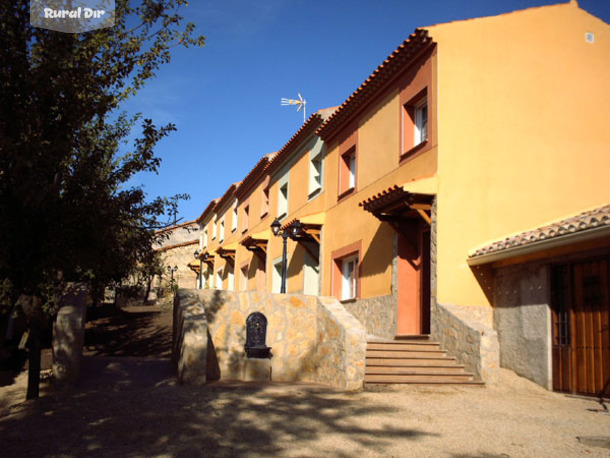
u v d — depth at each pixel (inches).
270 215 919.0
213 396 316.2
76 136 274.4
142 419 265.6
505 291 434.6
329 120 649.0
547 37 501.4
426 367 389.7
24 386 360.2
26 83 237.8
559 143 487.2
